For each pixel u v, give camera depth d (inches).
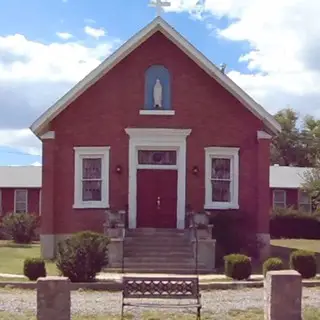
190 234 1020.5
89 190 1120.2
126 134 1111.6
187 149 1116.5
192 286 555.8
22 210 1927.9
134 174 1109.7
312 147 2908.5
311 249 1258.6
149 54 1118.4
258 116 1120.8
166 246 1015.0
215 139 1119.0
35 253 1188.5
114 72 1117.1
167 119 1115.9
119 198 1109.1
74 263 789.9
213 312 602.2
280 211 1743.4
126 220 1095.6
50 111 1097.4
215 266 1003.9
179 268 964.6
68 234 1106.1
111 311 604.1
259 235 1109.7
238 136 1123.3
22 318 560.4
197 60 1109.7
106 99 1114.1
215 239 1010.7
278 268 826.2
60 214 1111.0
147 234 1045.2
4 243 1573.6
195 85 1120.2
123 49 1097.4
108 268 955.3
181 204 1107.9
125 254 992.2
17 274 877.8
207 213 1072.2
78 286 767.1
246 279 828.6
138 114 1112.8
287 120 2955.2
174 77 1119.0
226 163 1130.7
